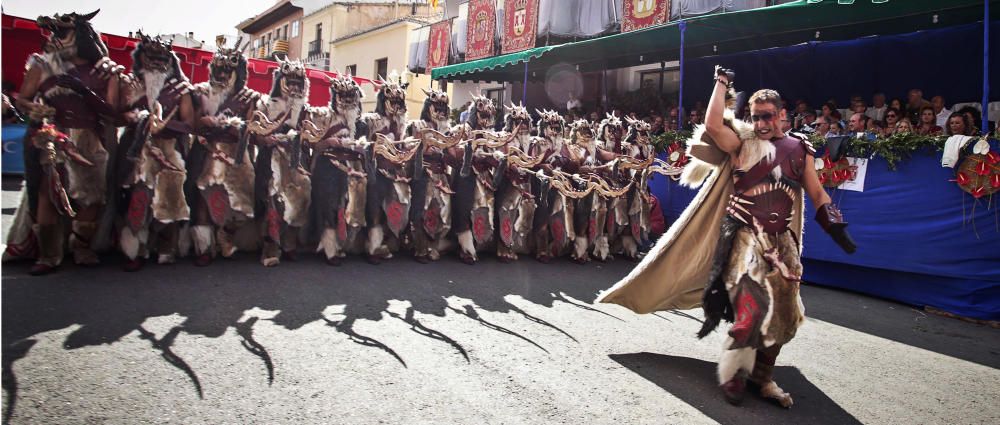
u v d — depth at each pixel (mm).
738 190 3195
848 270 6484
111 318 3521
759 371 3229
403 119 5914
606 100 13172
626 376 3377
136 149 4441
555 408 2861
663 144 7961
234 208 5039
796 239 3252
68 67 4301
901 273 6059
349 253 6113
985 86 5852
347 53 26953
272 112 5230
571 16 13414
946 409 3297
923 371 3941
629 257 7551
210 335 3391
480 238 6262
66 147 4281
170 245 4918
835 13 8320
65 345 3068
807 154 3215
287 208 5258
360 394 2812
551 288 5430
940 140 5684
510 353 3559
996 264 5398
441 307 4418
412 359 3307
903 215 5965
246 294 4273
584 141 7086
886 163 6078
